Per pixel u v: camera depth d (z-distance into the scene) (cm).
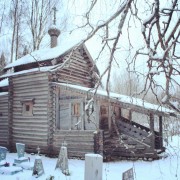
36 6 2716
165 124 556
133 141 1470
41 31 2800
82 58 1884
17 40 2927
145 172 1135
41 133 1630
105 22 326
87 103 353
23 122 1727
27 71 1714
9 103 1805
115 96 1249
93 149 1427
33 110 1680
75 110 1541
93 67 372
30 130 1686
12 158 1523
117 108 1734
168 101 321
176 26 300
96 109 1416
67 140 1522
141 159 1420
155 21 306
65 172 1117
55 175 1099
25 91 1733
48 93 1609
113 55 331
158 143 1488
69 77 1745
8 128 1794
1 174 1110
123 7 323
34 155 1611
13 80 1808
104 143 1434
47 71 1577
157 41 321
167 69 324
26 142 1697
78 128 1512
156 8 300
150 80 338
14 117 1784
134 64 361
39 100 1656
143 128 1683
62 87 1545
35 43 2800
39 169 1082
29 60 1755
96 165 712
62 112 1587
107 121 1636
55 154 1559
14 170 1117
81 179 1044
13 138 1775
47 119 1603
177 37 301
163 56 299
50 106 1597
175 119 546
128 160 1405
